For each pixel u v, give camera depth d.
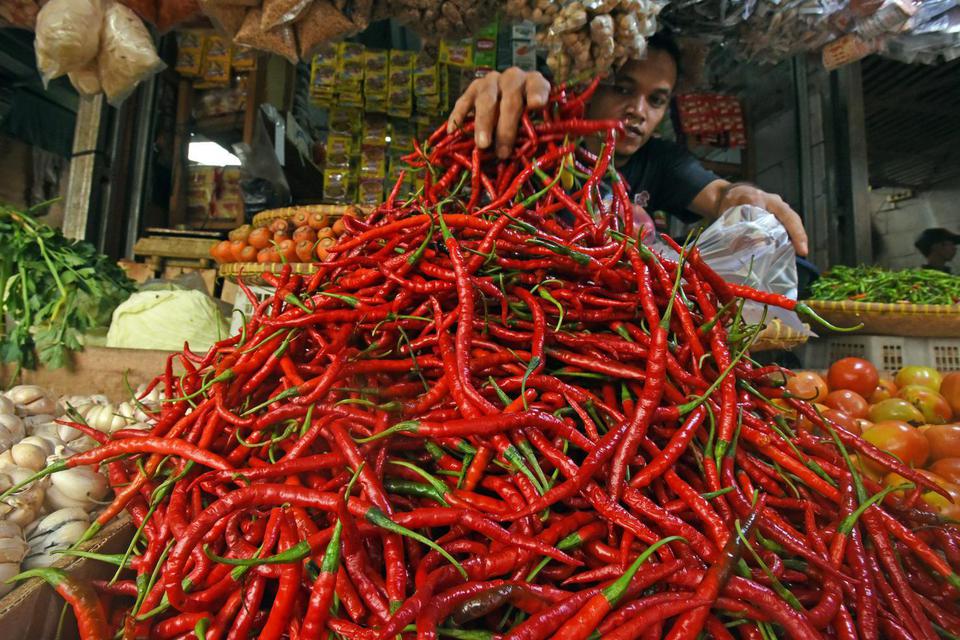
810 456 1.66
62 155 7.44
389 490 1.40
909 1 3.13
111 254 5.10
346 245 1.88
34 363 2.93
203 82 5.81
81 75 3.09
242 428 1.52
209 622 1.14
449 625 1.05
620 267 1.67
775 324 2.83
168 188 5.95
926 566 1.43
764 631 1.13
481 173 2.13
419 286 1.67
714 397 1.56
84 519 1.61
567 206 1.93
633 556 1.23
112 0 2.96
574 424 1.50
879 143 8.41
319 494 1.22
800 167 5.75
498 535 1.19
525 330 1.69
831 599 1.20
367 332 1.74
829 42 3.54
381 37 7.44
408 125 6.37
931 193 10.32
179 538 1.18
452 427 1.30
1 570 1.35
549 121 2.15
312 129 7.61
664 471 1.38
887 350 3.77
